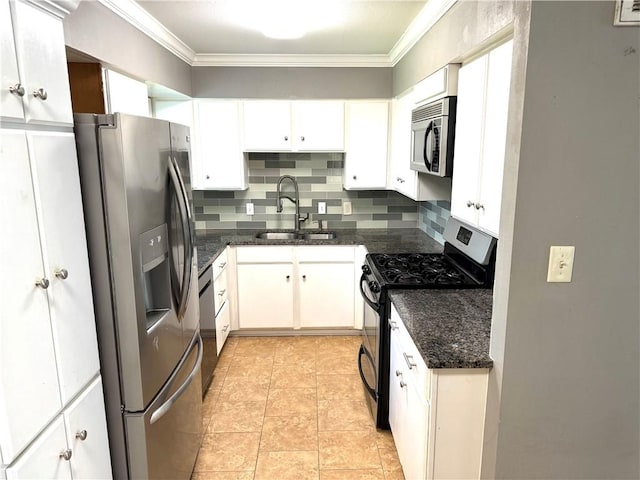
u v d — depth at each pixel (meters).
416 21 2.59
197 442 2.21
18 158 1.08
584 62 1.21
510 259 1.33
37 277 1.14
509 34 1.63
